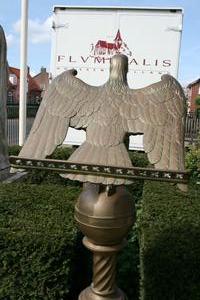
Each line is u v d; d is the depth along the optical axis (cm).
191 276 272
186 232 314
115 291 256
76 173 211
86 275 389
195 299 274
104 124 230
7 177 553
